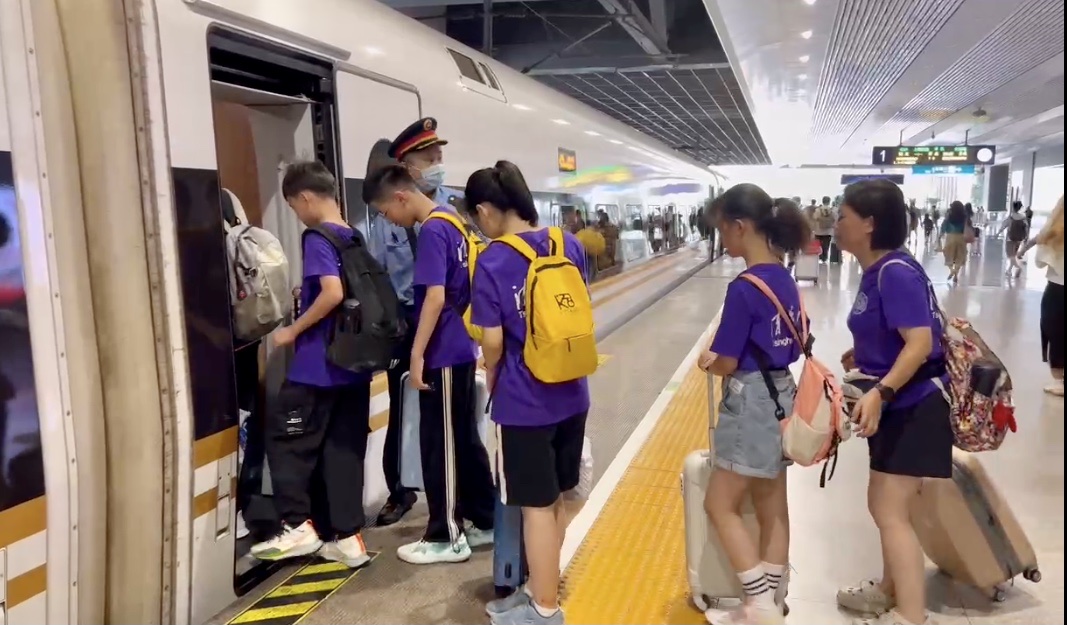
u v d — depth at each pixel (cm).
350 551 318
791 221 254
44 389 214
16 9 208
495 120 516
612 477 423
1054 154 2620
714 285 1439
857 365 266
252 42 282
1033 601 294
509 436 256
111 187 232
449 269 305
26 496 209
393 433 356
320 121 327
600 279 828
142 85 235
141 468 240
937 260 1953
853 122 2200
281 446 305
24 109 210
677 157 1403
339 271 293
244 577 304
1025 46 1105
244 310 279
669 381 650
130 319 236
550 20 1310
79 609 230
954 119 2062
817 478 425
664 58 1326
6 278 203
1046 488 402
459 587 305
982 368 254
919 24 991
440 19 1255
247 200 340
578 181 735
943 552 298
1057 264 569
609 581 310
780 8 952
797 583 312
